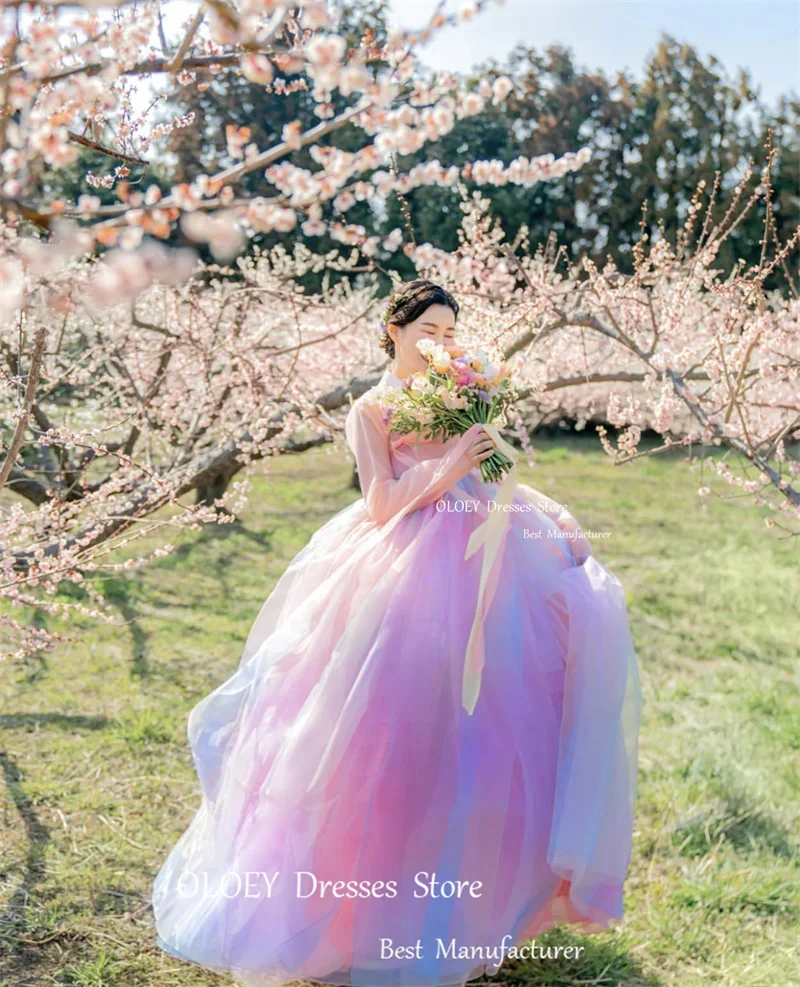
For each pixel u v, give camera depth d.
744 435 2.90
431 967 2.16
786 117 19.16
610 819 2.32
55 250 1.08
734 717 4.66
